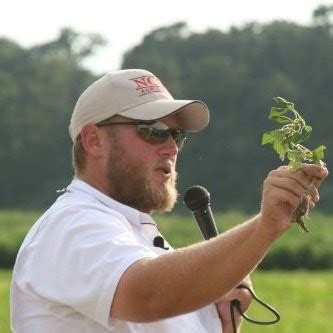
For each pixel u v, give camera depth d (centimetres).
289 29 17088
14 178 15775
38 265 969
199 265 909
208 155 15112
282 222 890
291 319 4072
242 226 912
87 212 973
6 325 3484
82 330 959
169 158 1023
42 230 984
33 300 974
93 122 1019
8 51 17175
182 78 16638
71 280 945
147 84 1023
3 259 7588
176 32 17625
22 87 16450
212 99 16112
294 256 7681
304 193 885
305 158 883
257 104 15938
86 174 1025
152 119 1006
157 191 1017
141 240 1008
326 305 4775
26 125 16000
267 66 16900
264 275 6606
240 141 15338
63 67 17150
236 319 1059
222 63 16462
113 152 1016
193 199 1094
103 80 1023
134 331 961
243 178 15038
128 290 920
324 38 16975
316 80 16525
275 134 883
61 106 16450
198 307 919
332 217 11556
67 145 16062
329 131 16025
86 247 947
